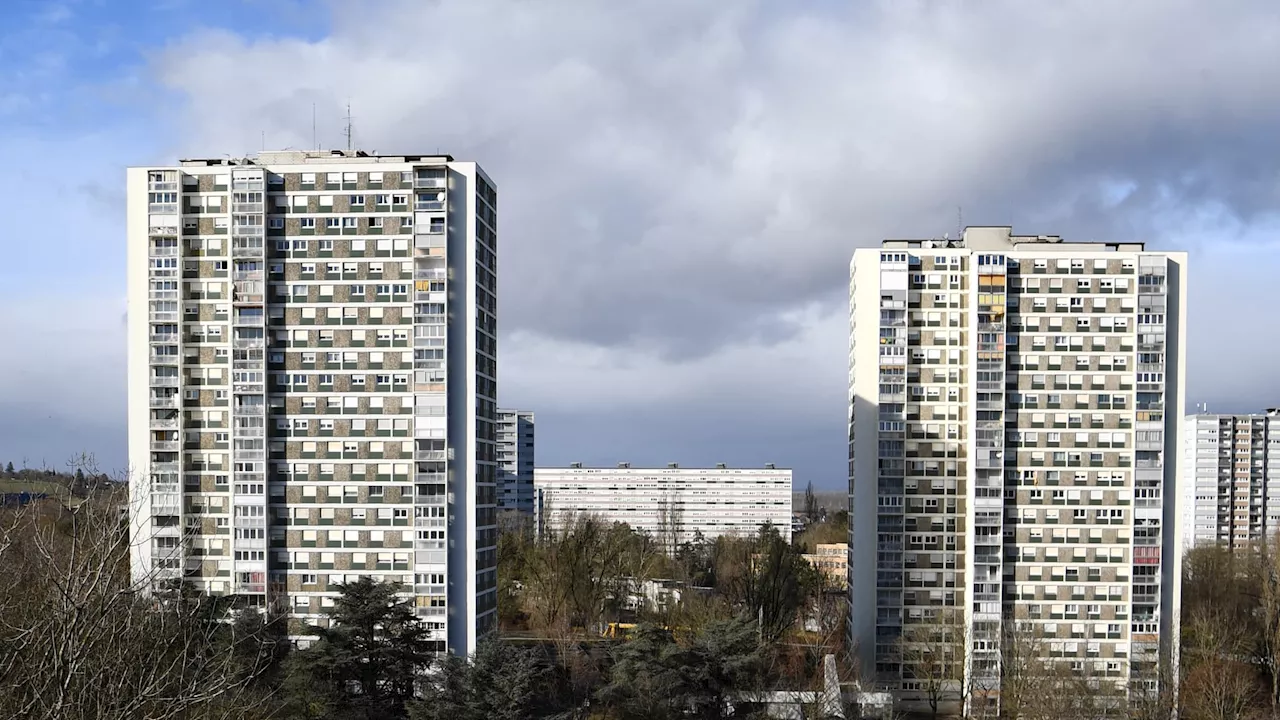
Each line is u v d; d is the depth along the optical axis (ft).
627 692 293.84
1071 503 408.26
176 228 367.45
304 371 362.33
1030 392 411.13
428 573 355.36
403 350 360.07
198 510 363.56
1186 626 475.31
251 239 361.51
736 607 461.78
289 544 359.05
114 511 114.21
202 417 365.20
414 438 357.82
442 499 356.18
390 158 373.81
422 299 359.66
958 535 409.69
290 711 252.83
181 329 365.61
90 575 103.55
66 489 118.52
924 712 397.19
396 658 294.66
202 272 368.07
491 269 390.01
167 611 163.02
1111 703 361.92
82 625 99.45
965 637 392.06
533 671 274.36
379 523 357.82
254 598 355.15
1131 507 406.62
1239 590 515.09
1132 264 409.69
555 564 476.54
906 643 402.93
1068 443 408.87
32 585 112.98
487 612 375.66
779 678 348.38
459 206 365.81
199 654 131.13
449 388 362.94
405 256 362.12
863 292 417.49
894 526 410.72
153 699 107.14
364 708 281.13
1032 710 333.83
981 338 405.18
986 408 404.98
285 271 365.20
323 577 358.02
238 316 360.69
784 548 527.81
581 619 457.68
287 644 296.51
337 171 365.40
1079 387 409.69
